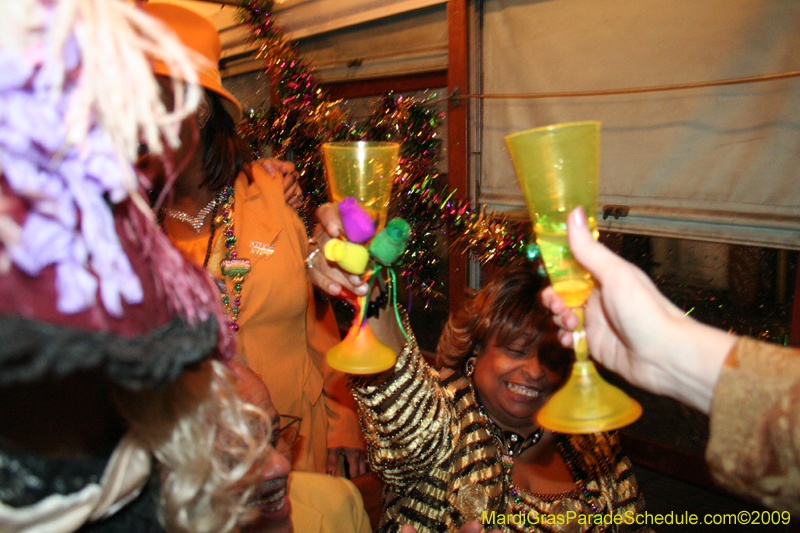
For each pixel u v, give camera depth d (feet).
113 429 1.88
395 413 3.33
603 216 6.30
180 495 2.05
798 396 1.96
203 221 4.86
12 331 1.13
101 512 1.83
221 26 10.96
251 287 4.80
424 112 7.11
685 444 7.06
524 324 3.66
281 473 2.93
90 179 1.36
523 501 3.81
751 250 5.86
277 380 4.97
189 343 1.55
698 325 2.29
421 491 3.69
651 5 5.62
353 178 2.78
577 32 6.21
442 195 6.84
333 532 3.66
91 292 1.28
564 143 2.27
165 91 3.65
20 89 1.23
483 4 7.06
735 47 5.14
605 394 2.53
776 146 5.02
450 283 7.84
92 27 1.31
